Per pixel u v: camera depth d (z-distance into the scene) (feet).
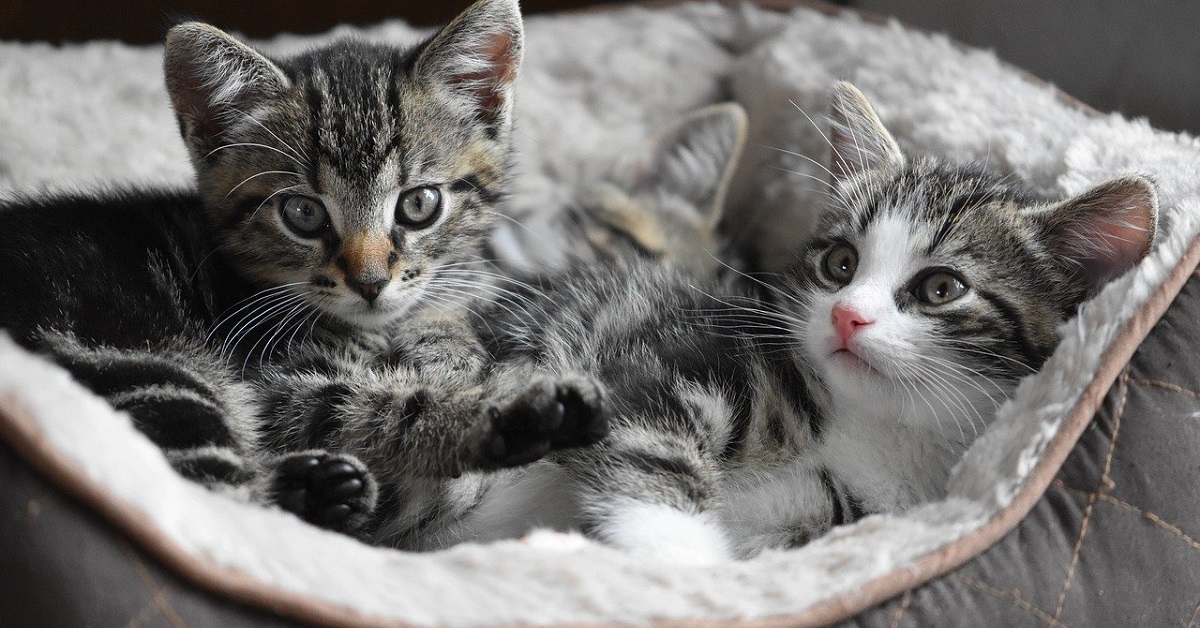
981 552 1.80
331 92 1.97
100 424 1.66
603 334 2.04
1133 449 1.84
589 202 2.40
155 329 1.91
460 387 1.93
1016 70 2.29
